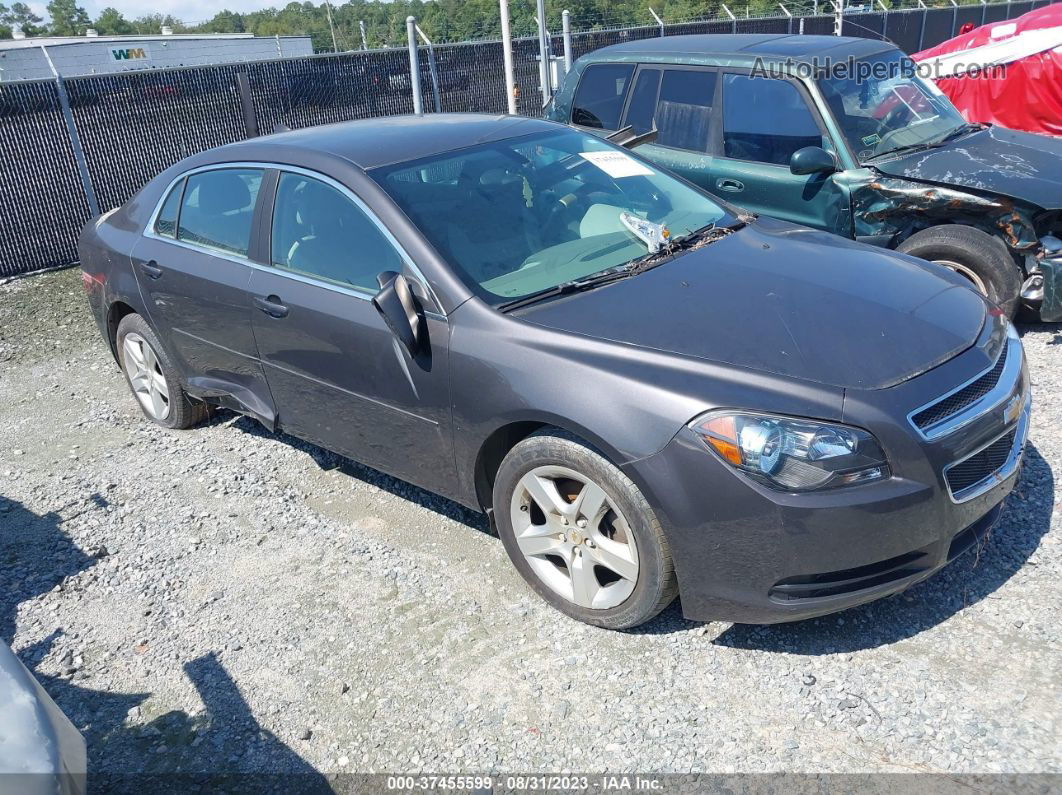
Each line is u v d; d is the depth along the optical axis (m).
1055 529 3.56
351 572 3.80
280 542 4.08
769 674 3.01
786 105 5.93
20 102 8.80
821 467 2.72
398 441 3.74
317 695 3.13
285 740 2.95
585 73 7.14
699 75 6.38
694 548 2.89
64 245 9.38
